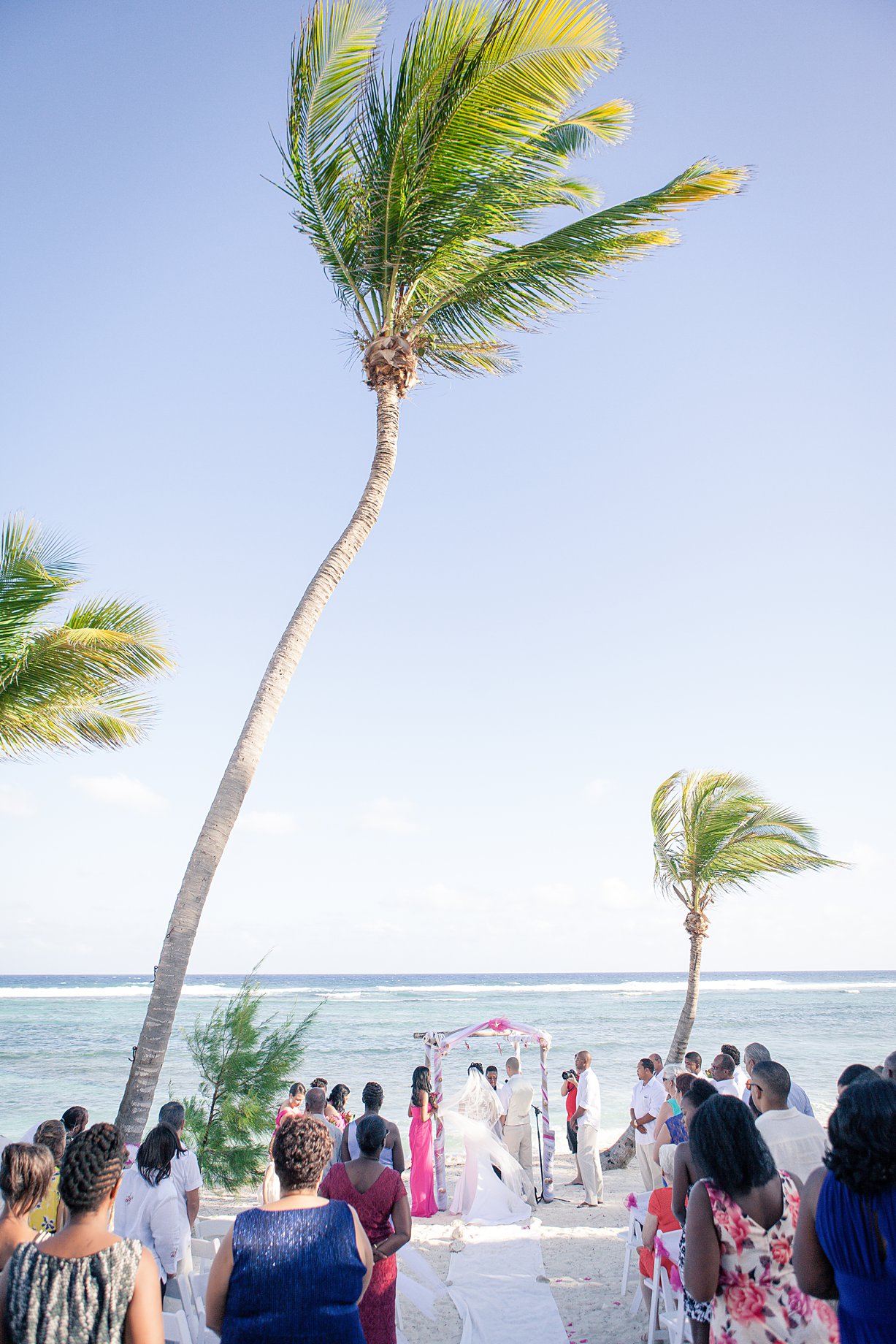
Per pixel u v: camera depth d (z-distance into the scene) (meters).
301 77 8.84
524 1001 62.56
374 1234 4.14
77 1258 2.52
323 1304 2.72
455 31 8.55
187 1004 57.44
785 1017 51.19
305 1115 3.16
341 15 8.66
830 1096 19.97
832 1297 2.48
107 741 10.72
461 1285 6.82
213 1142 10.51
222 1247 2.84
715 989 82.50
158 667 9.77
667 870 15.33
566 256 9.37
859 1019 49.53
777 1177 2.93
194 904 7.11
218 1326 2.75
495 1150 9.76
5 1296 2.47
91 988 85.31
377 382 9.72
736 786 14.96
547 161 9.32
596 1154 10.14
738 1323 2.75
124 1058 31.92
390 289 9.74
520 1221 9.03
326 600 8.70
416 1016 49.81
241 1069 10.91
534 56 8.29
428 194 9.06
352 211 9.57
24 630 9.46
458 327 10.25
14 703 9.45
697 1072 9.36
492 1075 11.71
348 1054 33.16
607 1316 6.08
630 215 9.04
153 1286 2.58
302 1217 2.89
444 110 8.57
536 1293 6.57
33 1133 6.12
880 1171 2.34
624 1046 35.84
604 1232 8.62
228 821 7.41
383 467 9.47
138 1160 4.54
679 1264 4.70
